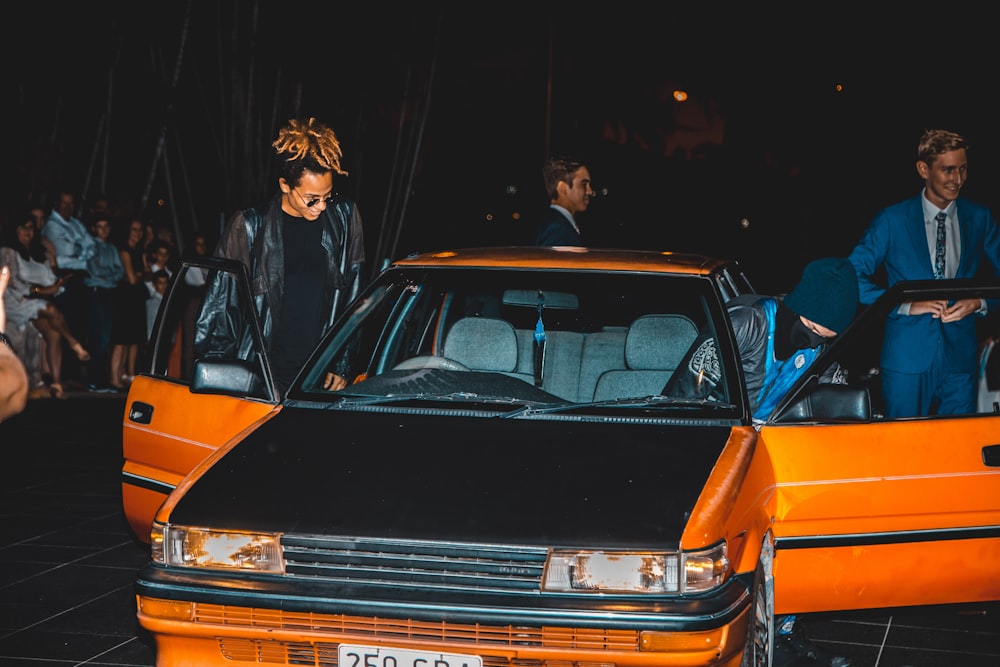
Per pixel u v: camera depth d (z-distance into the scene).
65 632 5.13
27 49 16.44
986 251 5.73
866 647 5.02
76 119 17.08
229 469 3.90
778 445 4.16
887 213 5.72
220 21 17.05
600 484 3.68
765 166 23.31
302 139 5.30
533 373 4.86
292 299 5.63
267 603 3.46
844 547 4.17
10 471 8.86
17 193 15.66
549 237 7.23
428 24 18.41
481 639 3.39
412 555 3.46
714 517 3.52
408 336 5.20
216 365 4.58
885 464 4.18
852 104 20.50
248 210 5.54
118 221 14.38
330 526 3.54
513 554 3.43
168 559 3.62
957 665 4.78
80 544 6.70
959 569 4.28
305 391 4.55
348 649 3.43
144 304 13.34
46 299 12.52
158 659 3.64
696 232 24.30
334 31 17.45
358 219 5.82
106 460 9.35
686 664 3.33
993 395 5.61
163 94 16.50
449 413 4.32
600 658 3.34
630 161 23.95
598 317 4.91
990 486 4.27
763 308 4.61
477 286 4.86
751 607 3.69
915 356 5.45
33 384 12.89
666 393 4.48
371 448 3.98
